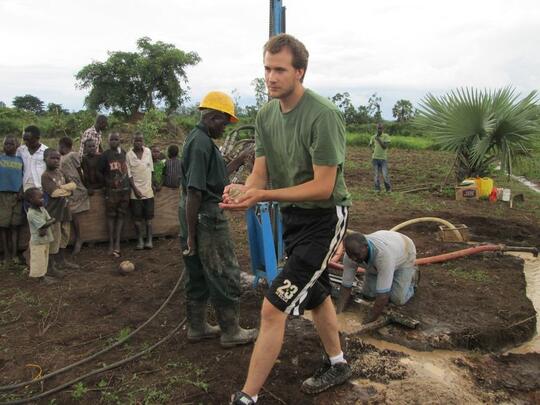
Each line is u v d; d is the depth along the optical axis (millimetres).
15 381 3506
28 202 5273
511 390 3539
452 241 7031
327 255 2893
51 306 4734
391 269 4223
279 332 2811
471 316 4582
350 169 16094
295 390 3334
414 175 15062
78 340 4094
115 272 5719
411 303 4824
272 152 2980
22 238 6109
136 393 3307
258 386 2775
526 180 14781
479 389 3525
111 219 6410
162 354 3834
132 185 6461
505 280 5543
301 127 2717
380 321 4355
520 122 10820
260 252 4793
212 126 3662
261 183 3094
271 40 2645
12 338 4117
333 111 2656
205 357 3770
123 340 3990
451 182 13141
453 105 11422
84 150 6594
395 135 33625
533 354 4105
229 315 3824
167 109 42562
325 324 3209
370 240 4258
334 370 3332
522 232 7957
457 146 11805
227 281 3742
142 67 39406
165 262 6082
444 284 5336
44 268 5277
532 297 5277
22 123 27547
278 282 2834
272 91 2658
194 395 3273
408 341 4148
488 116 11133
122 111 41656
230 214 8680
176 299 4918
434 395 3377
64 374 3572
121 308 4715
